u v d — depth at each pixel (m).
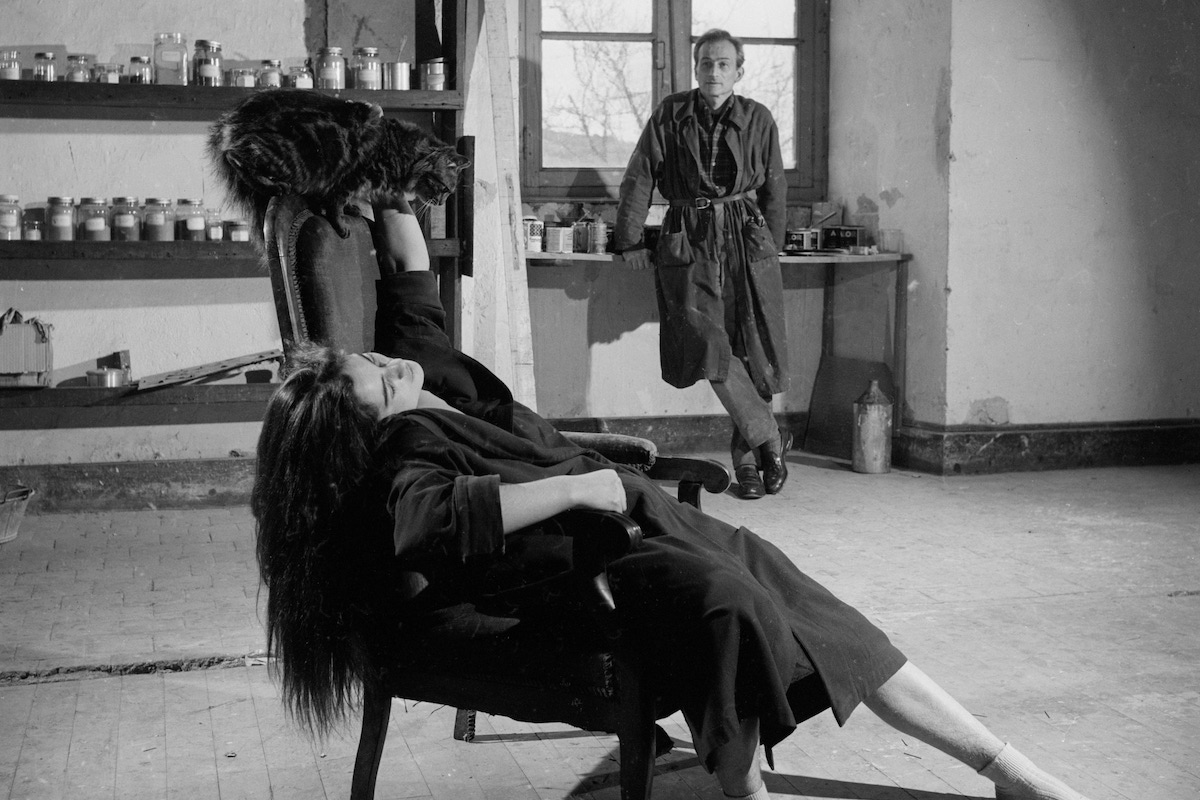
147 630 3.57
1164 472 6.32
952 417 6.25
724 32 5.71
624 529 1.89
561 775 2.64
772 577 2.27
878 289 6.67
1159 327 6.52
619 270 6.74
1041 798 2.23
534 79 6.56
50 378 5.33
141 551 4.60
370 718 2.29
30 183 5.29
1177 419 6.60
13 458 5.32
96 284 5.38
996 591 4.03
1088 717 2.93
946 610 3.81
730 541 2.36
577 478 1.98
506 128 5.50
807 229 6.57
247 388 5.34
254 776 2.62
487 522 1.89
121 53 5.34
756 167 5.75
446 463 2.07
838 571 4.29
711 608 1.98
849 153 6.90
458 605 2.12
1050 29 6.17
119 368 5.34
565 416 6.76
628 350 6.81
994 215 6.20
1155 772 2.61
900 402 6.56
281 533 2.04
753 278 5.70
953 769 2.65
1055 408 6.40
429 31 5.67
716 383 5.71
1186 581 4.15
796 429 7.10
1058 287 6.33
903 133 6.43
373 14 5.61
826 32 7.00
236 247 5.23
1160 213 6.46
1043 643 3.49
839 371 6.94
